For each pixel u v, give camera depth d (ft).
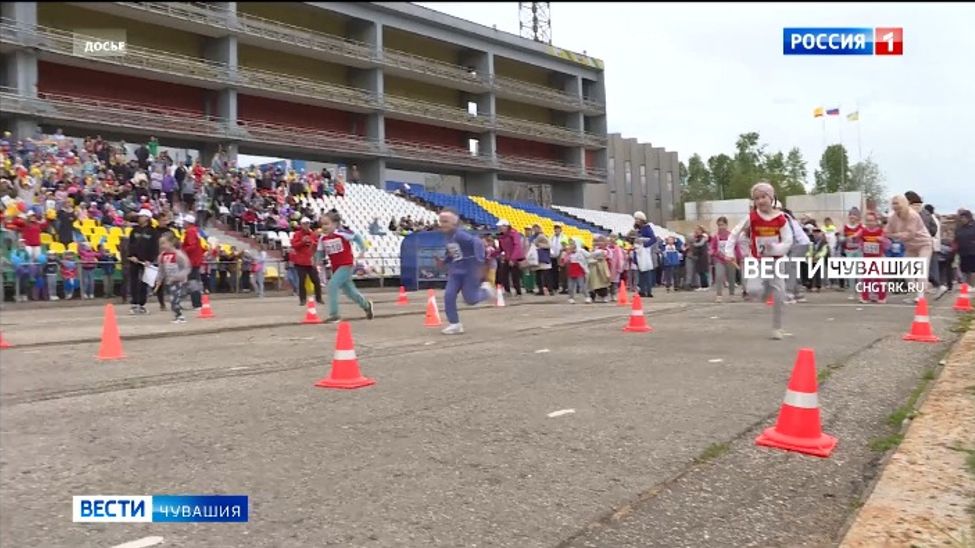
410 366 24.20
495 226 121.90
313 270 52.03
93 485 12.71
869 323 34.63
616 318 40.60
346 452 14.51
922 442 14.21
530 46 140.05
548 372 22.82
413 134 130.52
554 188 182.19
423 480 12.90
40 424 16.70
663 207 248.32
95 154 63.21
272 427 16.37
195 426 16.47
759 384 20.53
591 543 10.37
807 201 86.48
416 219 108.88
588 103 167.02
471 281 33.83
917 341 28.25
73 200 59.31
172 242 39.14
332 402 18.81
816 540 10.44
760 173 293.84
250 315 43.88
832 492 12.34
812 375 14.80
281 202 87.61
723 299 53.21
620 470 13.41
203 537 10.62
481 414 17.40
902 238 44.80
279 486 12.62
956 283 63.98
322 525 10.99
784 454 14.33
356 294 40.29
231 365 24.77
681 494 12.25
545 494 12.23
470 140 145.59
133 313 45.39
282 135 92.63
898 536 10.01
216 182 77.20
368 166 123.24
